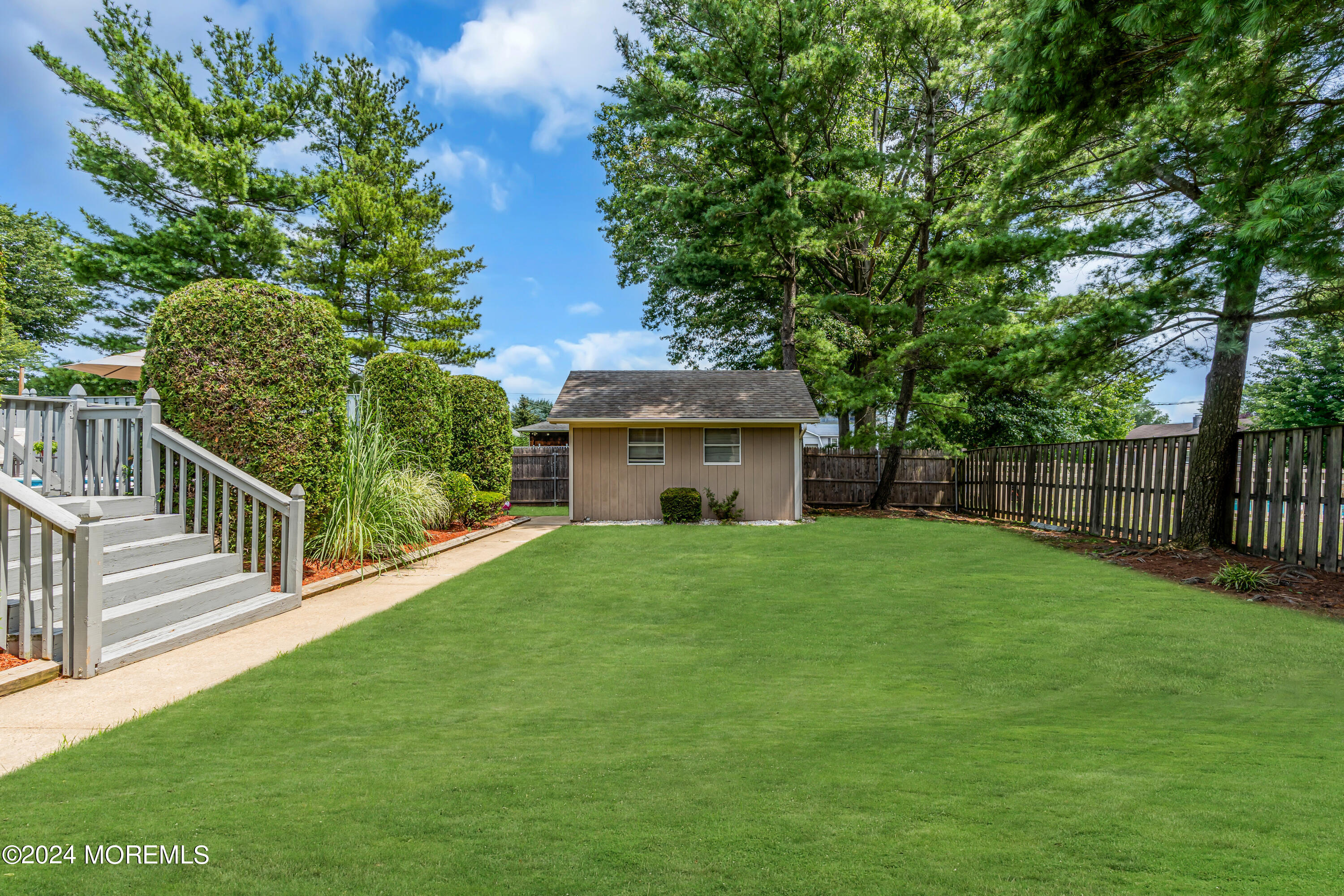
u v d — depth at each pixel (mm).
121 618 4859
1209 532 9414
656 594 7223
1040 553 10195
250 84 22719
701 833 2109
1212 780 2480
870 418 21859
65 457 6289
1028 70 8047
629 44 16625
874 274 21141
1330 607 6426
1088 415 27828
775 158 16312
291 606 6488
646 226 20500
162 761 2936
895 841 2004
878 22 15531
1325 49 6691
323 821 2244
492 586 7684
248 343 7277
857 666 4797
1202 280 8914
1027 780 2529
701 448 15766
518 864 1916
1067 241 10695
